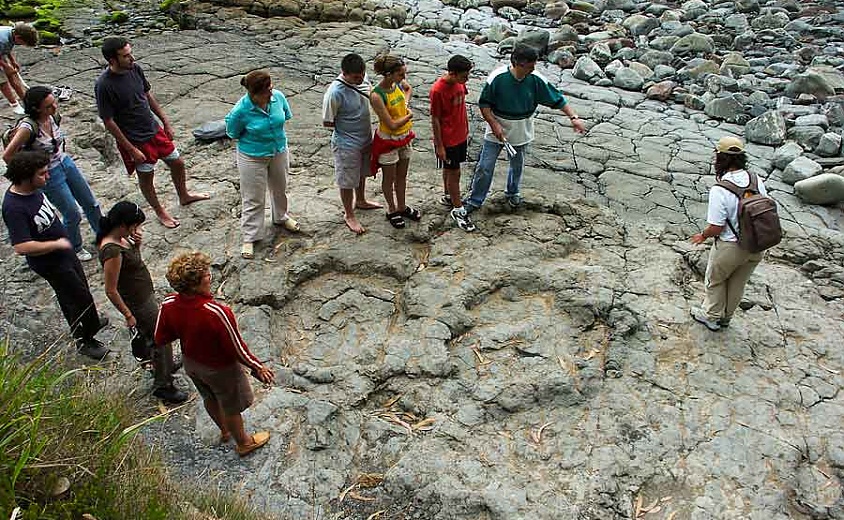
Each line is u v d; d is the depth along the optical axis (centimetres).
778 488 465
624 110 1044
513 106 650
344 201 674
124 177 804
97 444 394
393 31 1334
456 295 608
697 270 663
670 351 568
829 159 888
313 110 962
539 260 657
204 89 1016
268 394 526
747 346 573
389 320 600
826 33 1379
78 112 934
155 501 384
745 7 1515
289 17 1355
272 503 451
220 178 793
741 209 520
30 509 342
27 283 635
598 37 1339
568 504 449
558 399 524
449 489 455
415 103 1007
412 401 529
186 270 406
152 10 1462
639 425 505
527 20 1484
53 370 495
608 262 661
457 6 1551
